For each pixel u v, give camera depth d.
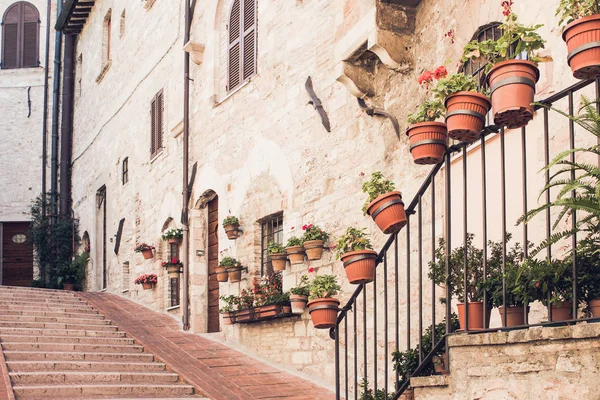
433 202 5.55
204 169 13.45
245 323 11.38
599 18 4.24
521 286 4.53
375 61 9.10
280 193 10.90
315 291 8.52
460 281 5.35
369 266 6.71
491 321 6.95
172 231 14.15
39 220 22.23
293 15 11.02
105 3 20.72
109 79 19.88
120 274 17.53
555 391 4.18
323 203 9.86
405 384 5.66
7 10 25.38
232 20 13.02
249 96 12.09
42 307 12.91
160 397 8.51
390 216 6.00
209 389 8.83
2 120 24.72
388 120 8.81
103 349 10.57
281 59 11.23
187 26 14.44
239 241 11.94
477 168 7.52
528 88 4.60
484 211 4.94
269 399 8.45
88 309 13.74
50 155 24.27
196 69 14.21
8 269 24.08
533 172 6.70
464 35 7.63
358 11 8.70
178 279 14.59
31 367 8.97
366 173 9.10
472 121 4.96
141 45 17.47
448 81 5.05
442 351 5.76
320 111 9.98
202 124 13.71
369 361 8.74
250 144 11.90
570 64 4.37
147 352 10.87
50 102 24.52
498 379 4.54
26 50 25.12
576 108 6.18
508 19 4.86
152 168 16.06
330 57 10.02
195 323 13.12
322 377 9.52
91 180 20.75
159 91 16.02
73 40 23.86
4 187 24.33
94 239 20.02
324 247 9.66
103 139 19.98
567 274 4.45
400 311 8.30
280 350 10.45
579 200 4.25
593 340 4.01
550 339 4.22
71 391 8.26
